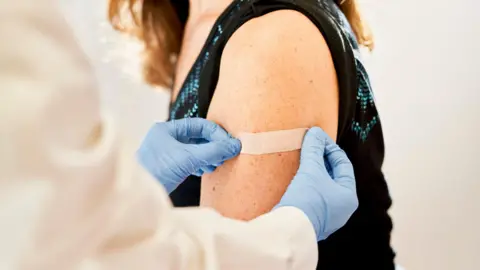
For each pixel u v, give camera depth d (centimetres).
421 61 158
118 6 141
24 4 36
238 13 89
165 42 140
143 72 148
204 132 89
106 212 39
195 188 100
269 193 82
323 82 85
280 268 57
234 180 84
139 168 43
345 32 90
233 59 86
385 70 161
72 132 37
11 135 34
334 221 80
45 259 36
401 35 158
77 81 37
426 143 161
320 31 86
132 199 41
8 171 34
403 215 166
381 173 101
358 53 94
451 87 156
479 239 160
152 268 43
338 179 85
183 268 46
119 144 41
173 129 92
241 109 83
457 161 159
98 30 168
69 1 156
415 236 166
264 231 57
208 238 49
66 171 36
